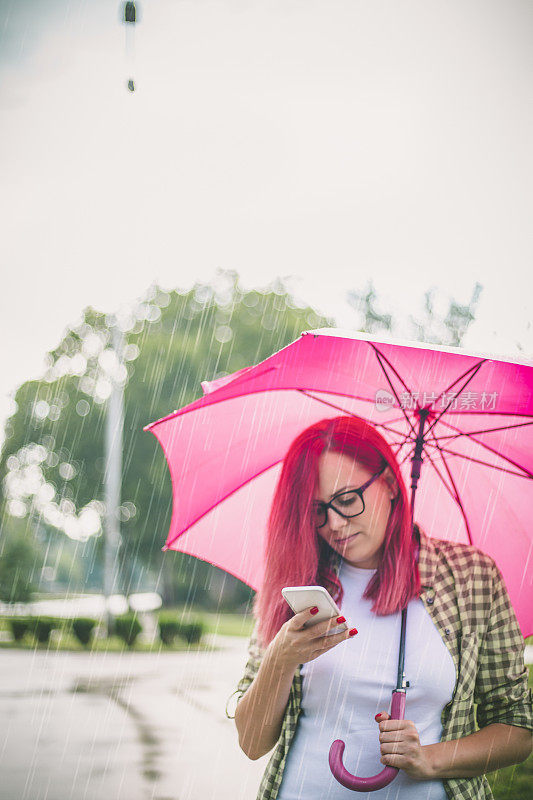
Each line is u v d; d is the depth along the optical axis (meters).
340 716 2.65
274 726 2.67
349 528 2.71
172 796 7.33
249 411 3.02
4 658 22.72
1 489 50.47
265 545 2.80
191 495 3.07
